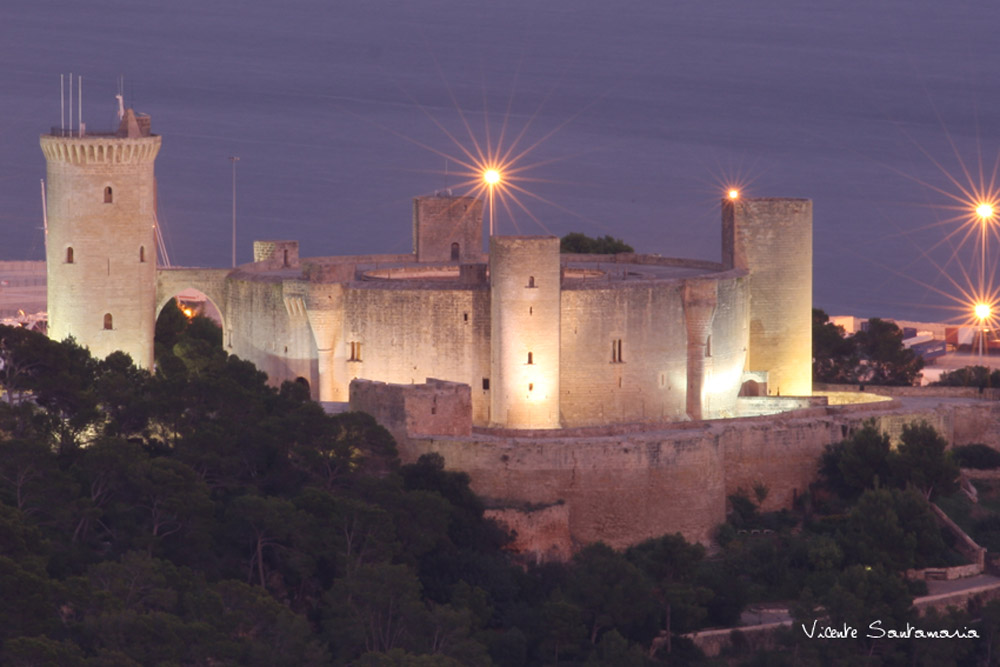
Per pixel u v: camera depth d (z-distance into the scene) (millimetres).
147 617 185500
